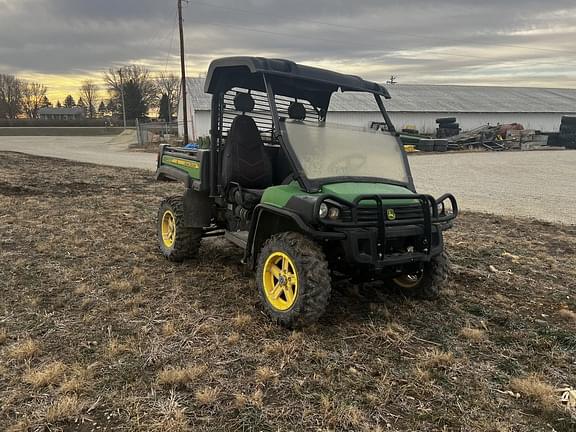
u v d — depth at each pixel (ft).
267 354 10.50
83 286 14.34
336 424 8.20
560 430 8.24
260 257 12.52
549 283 16.21
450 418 8.47
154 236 20.99
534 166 64.95
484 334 12.03
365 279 12.53
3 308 12.67
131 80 303.89
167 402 8.66
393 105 139.44
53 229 21.67
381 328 11.99
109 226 22.75
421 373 9.82
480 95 164.55
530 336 11.96
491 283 16.05
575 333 12.19
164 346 10.77
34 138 166.30
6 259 16.89
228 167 14.76
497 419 8.48
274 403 8.77
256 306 13.21
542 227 26.11
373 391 9.25
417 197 11.75
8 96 326.85
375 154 13.87
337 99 114.01
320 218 10.71
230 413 8.43
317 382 9.48
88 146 116.88
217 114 15.43
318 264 11.25
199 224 16.33
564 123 116.47
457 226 25.85
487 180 48.39
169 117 281.54
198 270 16.35
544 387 9.35
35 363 9.95
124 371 9.67
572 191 40.93
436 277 13.53
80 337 11.16
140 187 37.83
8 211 25.34
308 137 13.02
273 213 12.59
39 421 8.06
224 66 13.78
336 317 12.67
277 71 12.87
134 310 12.61
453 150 103.71
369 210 11.38
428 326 12.37
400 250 12.09
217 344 10.93
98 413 8.35
